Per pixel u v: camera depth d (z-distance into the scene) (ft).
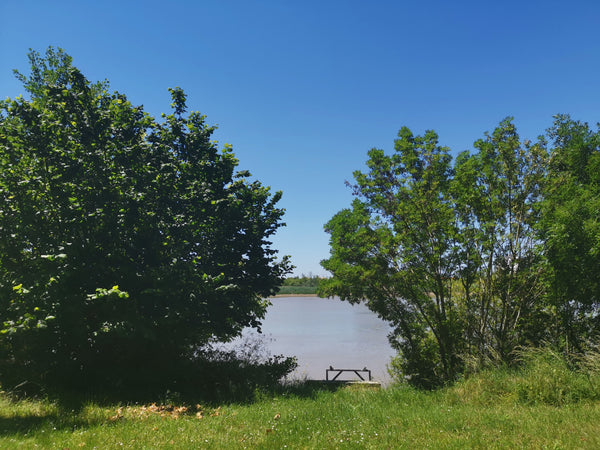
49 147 36.60
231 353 49.39
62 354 35.14
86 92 42.27
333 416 26.68
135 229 39.11
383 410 28.71
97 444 18.34
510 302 44.62
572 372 30.35
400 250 47.75
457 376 43.11
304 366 72.90
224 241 44.75
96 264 35.12
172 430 21.68
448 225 46.34
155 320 36.58
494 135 47.21
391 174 51.08
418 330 50.62
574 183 41.14
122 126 42.65
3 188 34.37
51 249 34.35
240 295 44.11
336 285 52.06
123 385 36.01
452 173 50.14
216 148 46.75
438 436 20.30
